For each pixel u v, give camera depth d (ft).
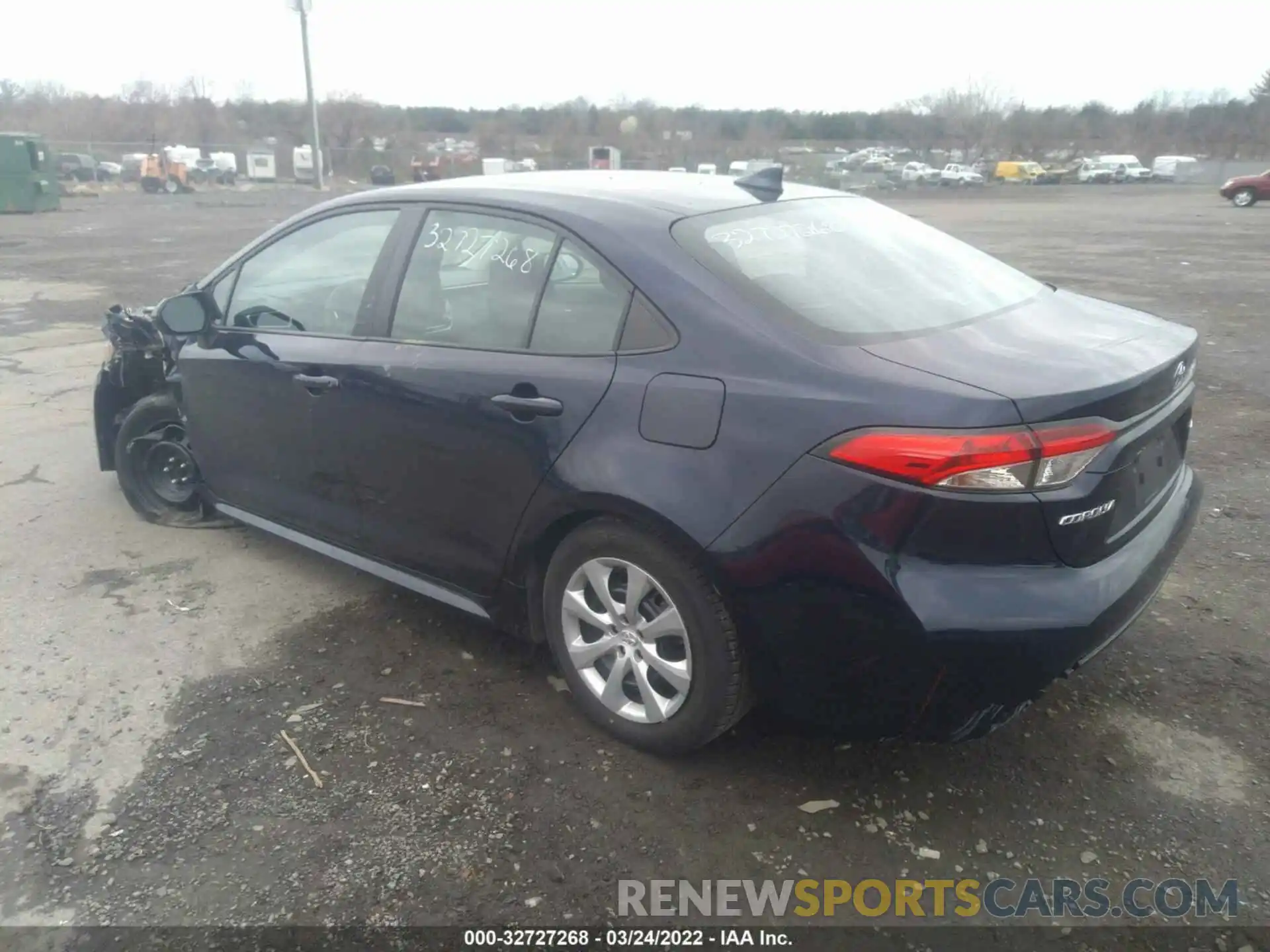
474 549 11.60
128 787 10.15
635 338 10.01
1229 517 16.57
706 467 9.24
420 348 11.77
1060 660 8.50
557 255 10.85
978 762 10.39
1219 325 34.86
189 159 148.46
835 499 8.62
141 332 16.01
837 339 9.23
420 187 12.72
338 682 12.01
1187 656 12.26
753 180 12.58
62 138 181.98
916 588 8.45
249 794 10.03
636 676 10.34
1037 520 8.34
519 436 10.62
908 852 9.23
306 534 14.07
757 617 9.19
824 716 9.49
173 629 13.30
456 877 8.97
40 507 17.58
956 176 178.91
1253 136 241.14
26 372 27.86
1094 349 9.49
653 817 9.68
